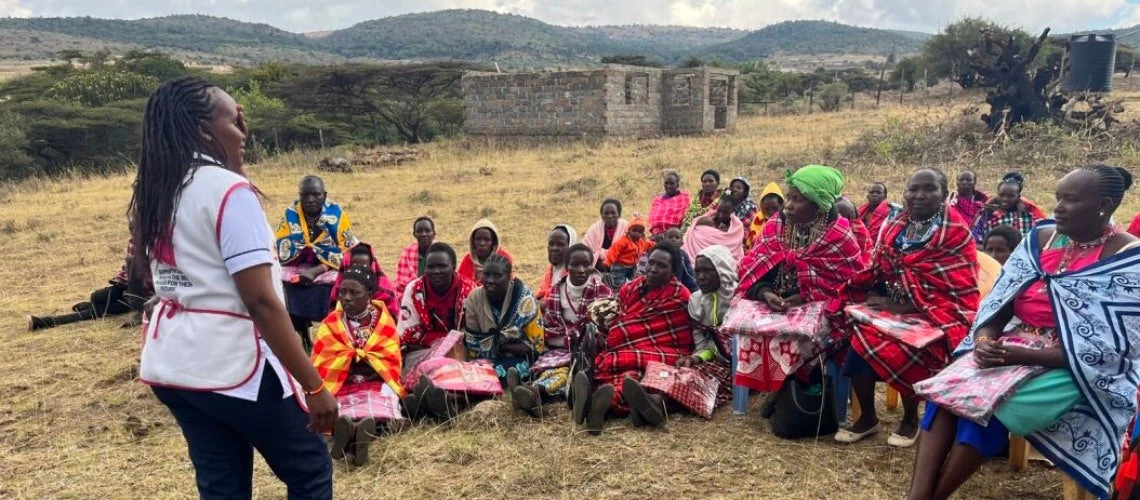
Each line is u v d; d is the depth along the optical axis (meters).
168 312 2.92
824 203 5.17
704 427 5.45
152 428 5.78
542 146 28.23
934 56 52.53
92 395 6.51
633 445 5.18
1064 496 4.11
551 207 15.33
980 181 14.97
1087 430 3.64
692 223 9.09
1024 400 3.62
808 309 5.22
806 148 21.36
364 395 5.46
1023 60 19.06
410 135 40.41
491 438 5.31
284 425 3.03
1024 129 18.00
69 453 5.38
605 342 6.16
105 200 18.77
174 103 2.89
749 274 5.52
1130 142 16.89
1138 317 3.52
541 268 10.53
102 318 8.91
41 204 18.69
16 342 8.16
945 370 3.96
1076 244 3.78
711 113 31.36
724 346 5.99
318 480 3.18
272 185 20.19
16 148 29.11
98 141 32.44
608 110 28.64
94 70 46.88
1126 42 54.47
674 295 6.02
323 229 7.13
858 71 72.00
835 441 5.17
